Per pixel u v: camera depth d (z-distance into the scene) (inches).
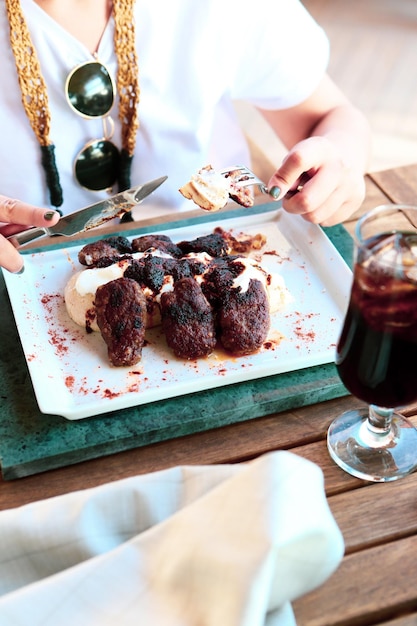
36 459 33.0
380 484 32.1
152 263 40.4
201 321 37.6
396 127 113.4
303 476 25.8
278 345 39.0
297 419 35.6
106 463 33.8
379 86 122.8
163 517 28.2
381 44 133.6
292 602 27.7
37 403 36.1
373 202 50.3
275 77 56.0
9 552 27.3
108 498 28.2
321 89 57.4
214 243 43.8
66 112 50.2
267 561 23.5
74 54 48.3
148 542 25.6
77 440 33.9
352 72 126.3
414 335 27.9
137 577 24.9
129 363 37.4
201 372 37.3
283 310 41.4
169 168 55.2
